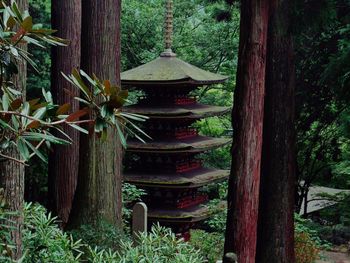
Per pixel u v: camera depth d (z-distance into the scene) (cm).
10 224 450
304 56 1410
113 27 978
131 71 1769
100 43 970
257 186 882
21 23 306
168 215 1697
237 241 878
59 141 308
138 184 1706
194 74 1767
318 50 1369
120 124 341
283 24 879
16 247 440
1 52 311
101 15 968
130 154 1964
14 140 311
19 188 476
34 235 529
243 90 873
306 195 2003
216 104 2456
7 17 314
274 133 929
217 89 2561
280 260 937
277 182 934
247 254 880
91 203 962
